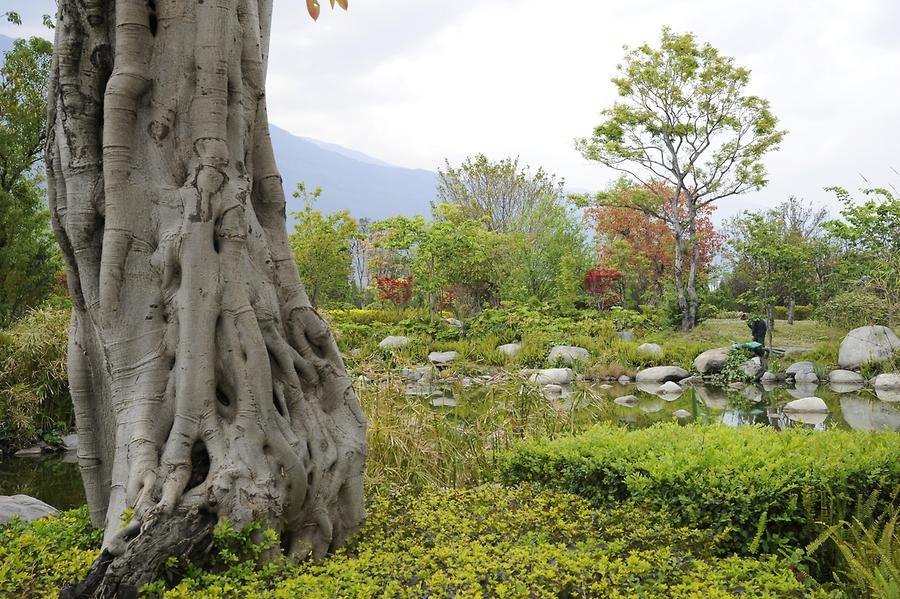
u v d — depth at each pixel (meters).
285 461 3.80
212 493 3.56
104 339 3.98
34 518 5.26
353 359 9.38
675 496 4.79
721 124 25.95
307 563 3.71
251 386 3.85
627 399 14.73
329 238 25.56
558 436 6.81
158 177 4.05
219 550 3.50
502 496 5.18
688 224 27.17
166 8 4.09
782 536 4.54
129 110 4.05
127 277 3.98
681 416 12.45
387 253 30.41
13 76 18.00
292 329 4.32
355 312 25.86
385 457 6.50
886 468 4.91
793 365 18.53
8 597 3.37
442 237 22.84
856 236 20.67
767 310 22.89
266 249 4.26
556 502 5.07
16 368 10.95
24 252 16.52
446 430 7.26
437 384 10.41
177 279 3.95
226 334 3.89
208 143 4.03
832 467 4.77
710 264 35.53
